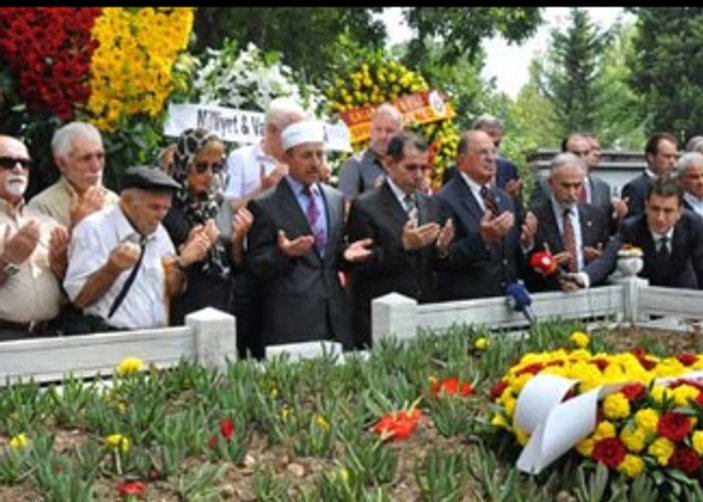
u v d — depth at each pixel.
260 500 3.72
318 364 5.22
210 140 5.88
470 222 6.63
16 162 5.23
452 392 4.82
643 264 7.32
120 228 5.20
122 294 5.18
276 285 5.92
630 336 6.61
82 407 4.57
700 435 3.81
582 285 6.89
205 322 5.14
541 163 12.25
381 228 6.24
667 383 4.11
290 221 5.93
